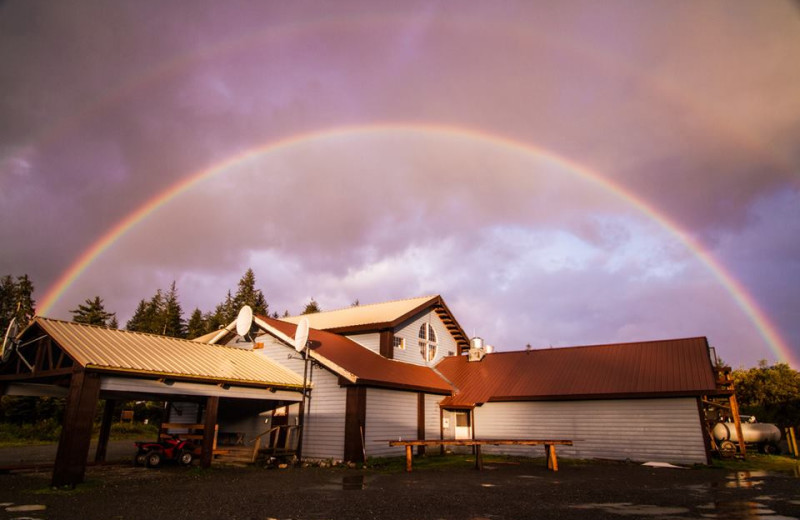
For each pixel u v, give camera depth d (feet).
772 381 122.52
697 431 57.82
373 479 42.60
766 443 74.43
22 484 37.50
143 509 27.94
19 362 50.01
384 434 60.95
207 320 208.64
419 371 76.48
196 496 32.53
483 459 63.98
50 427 94.22
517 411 70.38
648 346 73.20
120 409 124.67
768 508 28.09
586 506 29.04
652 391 60.34
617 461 61.00
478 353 85.76
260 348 68.13
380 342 76.02
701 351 67.15
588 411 65.26
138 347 49.44
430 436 69.87
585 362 74.08
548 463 52.54
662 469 51.90
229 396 51.49
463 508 28.40
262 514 26.66
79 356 39.81
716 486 37.99
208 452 48.37
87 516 26.00
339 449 56.65
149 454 49.26
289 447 60.08
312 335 70.13
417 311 82.89
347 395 57.67
